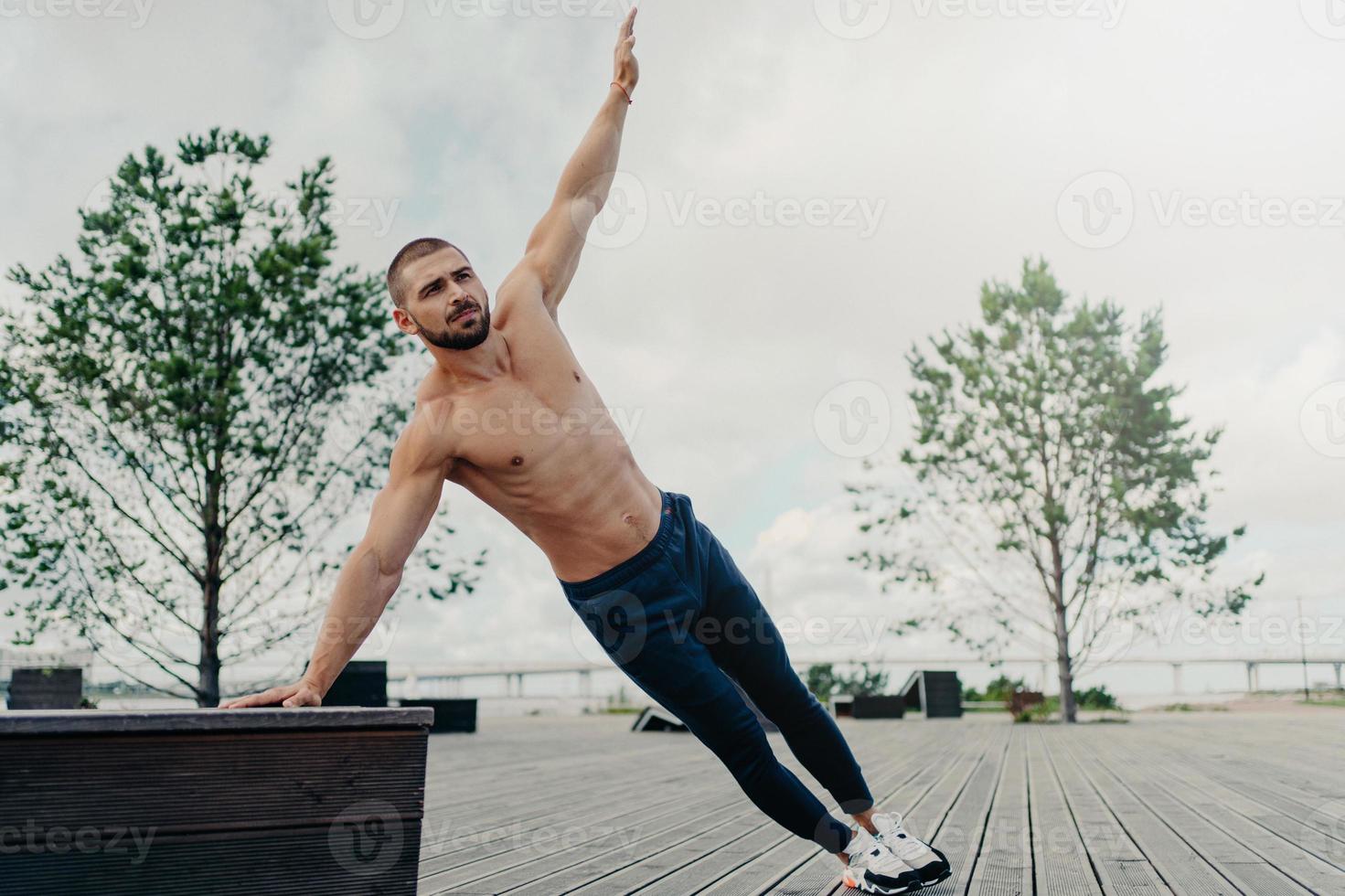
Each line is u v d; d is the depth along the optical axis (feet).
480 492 6.34
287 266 26.04
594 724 48.83
